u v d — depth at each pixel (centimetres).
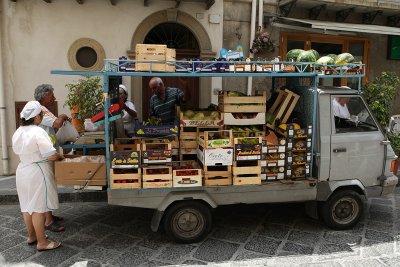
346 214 475
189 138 461
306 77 475
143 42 754
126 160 409
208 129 464
